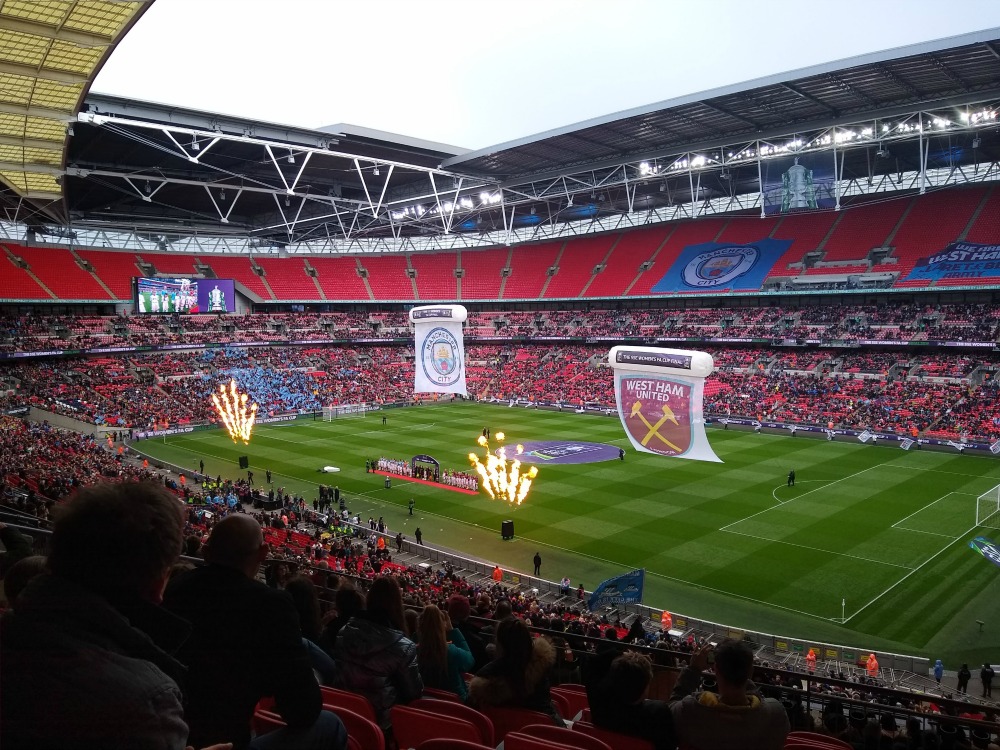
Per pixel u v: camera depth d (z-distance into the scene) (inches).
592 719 285.4
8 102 1578.5
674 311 4055.1
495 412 3609.7
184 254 4394.7
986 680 1009.5
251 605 183.9
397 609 320.5
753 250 3853.3
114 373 3540.8
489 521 1840.6
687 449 1707.7
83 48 1337.4
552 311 4566.9
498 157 3267.7
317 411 3582.7
